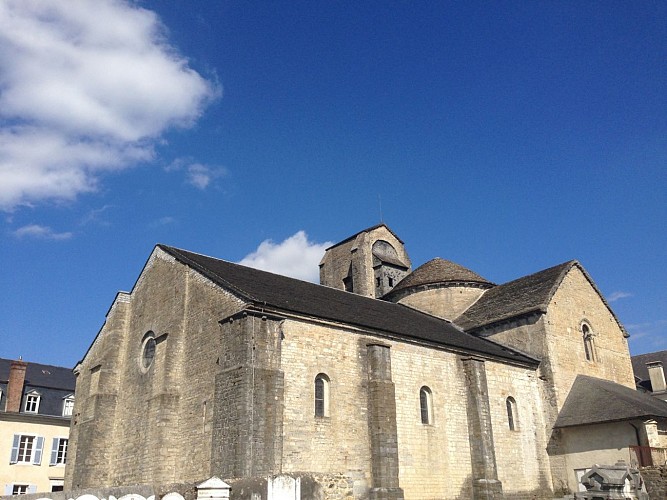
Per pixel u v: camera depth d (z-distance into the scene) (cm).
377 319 2852
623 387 3528
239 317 2219
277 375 2167
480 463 2736
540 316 3412
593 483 1984
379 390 2438
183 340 2639
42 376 4784
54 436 4384
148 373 2759
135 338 3025
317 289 3306
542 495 3022
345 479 1477
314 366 2330
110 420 2925
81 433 2953
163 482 2373
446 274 4250
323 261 5022
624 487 1964
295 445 2153
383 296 4416
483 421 2814
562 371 3338
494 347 3378
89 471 2777
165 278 2936
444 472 2622
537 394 3278
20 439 4241
